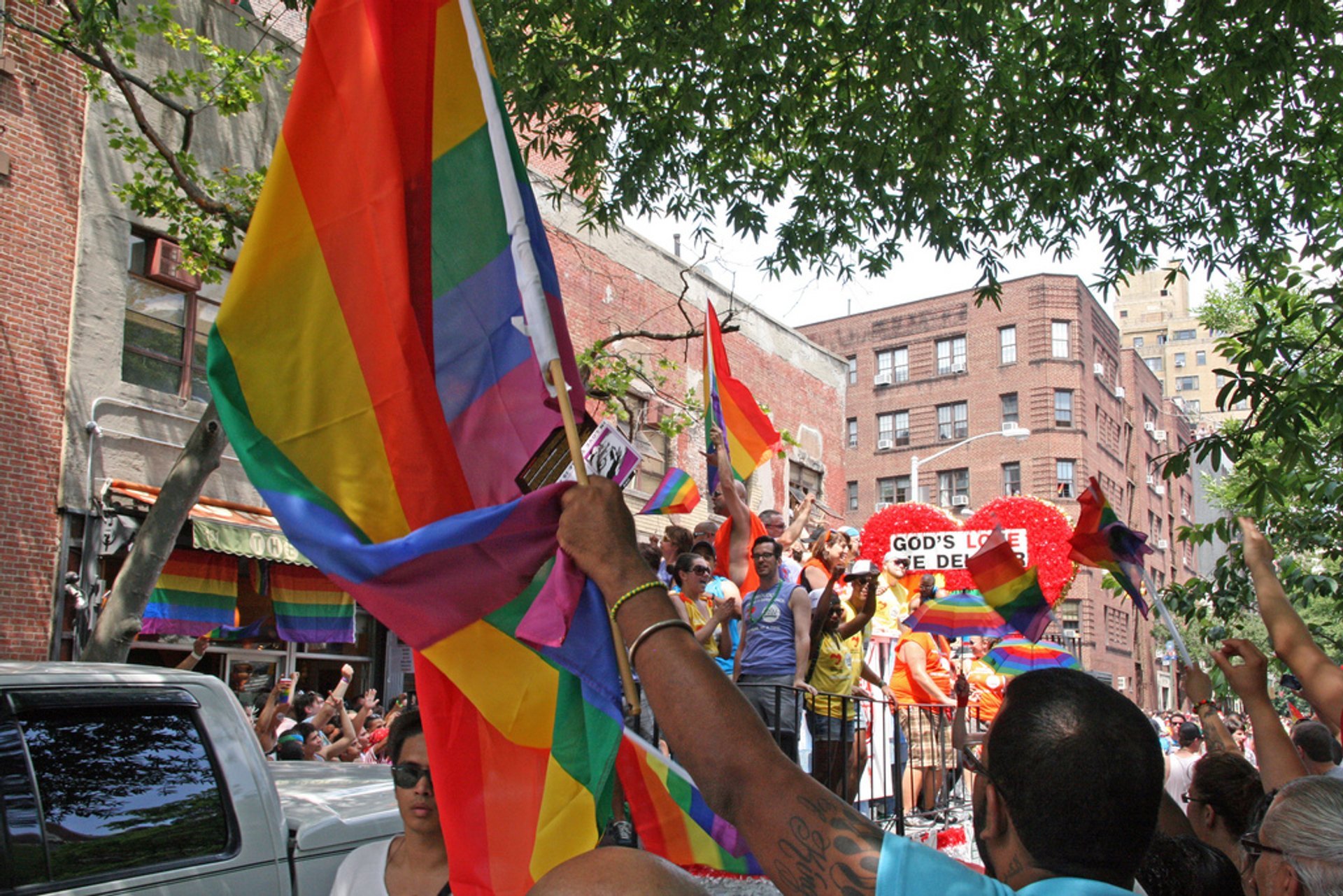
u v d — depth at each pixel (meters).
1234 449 7.28
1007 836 1.78
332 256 2.65
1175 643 4.97
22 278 11.84
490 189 2.79
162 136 13.28
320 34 2.77
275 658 14.00
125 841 3.60
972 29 8.58
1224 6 7.82
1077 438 44.62
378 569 2.31
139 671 3.98
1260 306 7.32
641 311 20.61
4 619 11.34
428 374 2.67
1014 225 10.12
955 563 12.80
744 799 1.62
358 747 9.95
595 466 2.30
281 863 4.03
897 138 9.68
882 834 1.58
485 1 8.83
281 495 2.46
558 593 2.16
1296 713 19.19
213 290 13.95
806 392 26.47
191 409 13.50
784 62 9.55
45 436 11.90
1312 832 2.39
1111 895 1.58
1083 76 8.77
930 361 47.81
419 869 3.43
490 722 2.38
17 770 3.41
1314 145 8.67
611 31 9.16
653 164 9.82
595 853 1.55
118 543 12.24
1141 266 9.91
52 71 12.27
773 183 10.39
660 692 1.70
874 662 11.53
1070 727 1.70
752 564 8.28
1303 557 12.02
